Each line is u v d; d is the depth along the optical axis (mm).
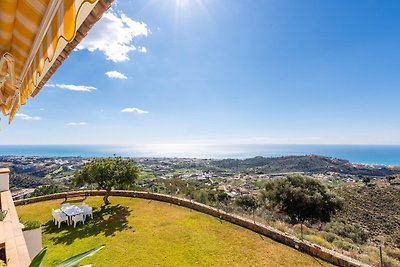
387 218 19453
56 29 1062
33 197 15883
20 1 1198
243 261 7562
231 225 10656
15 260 3387
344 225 15305
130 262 7645
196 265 7402
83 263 7637
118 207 13945
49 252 8641
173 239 9289
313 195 15141
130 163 15625
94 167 14625
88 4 727
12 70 1955
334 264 7324
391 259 7926
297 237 8898
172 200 14453
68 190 18391
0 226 4789
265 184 17500
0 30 1547
